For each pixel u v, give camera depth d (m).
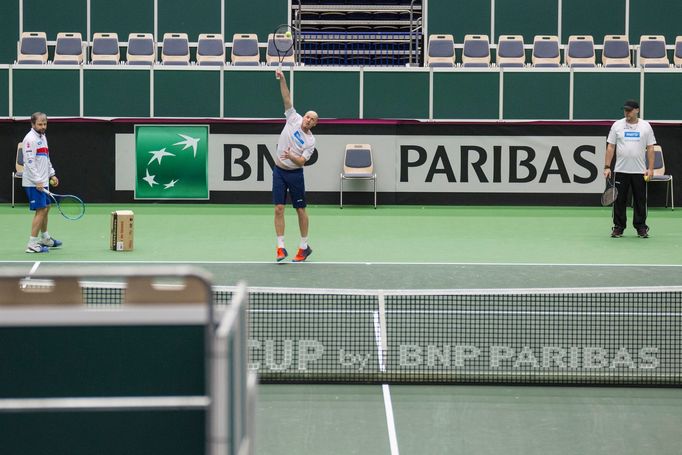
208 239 28.36
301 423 12.08
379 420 12.23
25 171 25.03
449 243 27.92
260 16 46.34
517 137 36.62
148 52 43.38
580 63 43.56
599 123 36.50
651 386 13.68
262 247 26.88
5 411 7.12
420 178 36.81
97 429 7.23
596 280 21.81
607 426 12.08
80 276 6.74
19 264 23.38
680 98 38.75
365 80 38.78
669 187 36.84
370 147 36.59
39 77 38.22
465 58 43.34
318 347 15.00
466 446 11.34
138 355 7.26
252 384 8.40
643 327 16.55
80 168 36.16
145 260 24.27
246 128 36.44
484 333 15.99
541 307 18.16
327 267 23.48
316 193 36.88
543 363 14.27
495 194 36.78
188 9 46.19
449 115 38.94
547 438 11.64
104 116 38.47
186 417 7.24
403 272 22.81
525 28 46.34
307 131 23.58
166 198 36.44
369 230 30.61
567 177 36.72
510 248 27.00
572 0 46.19
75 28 45.94
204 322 7.24
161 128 36.38
